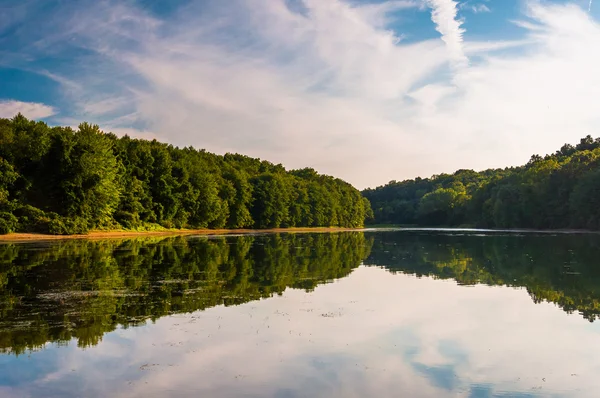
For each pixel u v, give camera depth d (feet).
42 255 120.26
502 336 48.70
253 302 64.34
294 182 509.35
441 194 597.11
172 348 43.09
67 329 48.93
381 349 43.70
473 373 37.73
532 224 380.58
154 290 71.77
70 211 217.15
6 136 200.64
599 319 56.44
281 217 437.58
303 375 36.68
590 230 321.93
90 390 33.45
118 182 251.80
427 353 42.78
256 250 155.02
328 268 106.11
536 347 45.06
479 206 490.49
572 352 43.52
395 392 33.63
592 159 345.31
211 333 48.21
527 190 376.27
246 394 32.89
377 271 101.60
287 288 76.69
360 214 643.86
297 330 49.96
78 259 112.06
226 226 378.32
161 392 33.12
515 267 108.37
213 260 117.29
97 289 71.92
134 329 49.34
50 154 210.79
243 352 42.14
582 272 98.63
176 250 145.89
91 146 216.95
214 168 380.99
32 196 214.48
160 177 287.89
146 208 278.87
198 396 32.48
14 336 46.34
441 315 58.18
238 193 384.06
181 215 308.60
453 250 161.68
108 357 40.47
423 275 94.94
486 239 233.55
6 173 191.21
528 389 34.71
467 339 47.50
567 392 34.24
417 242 214.69
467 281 86.89
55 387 34.01
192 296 67.56
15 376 36.06
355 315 57.41
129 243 177.47
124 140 281.33
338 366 38.86
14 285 74.64
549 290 76.84
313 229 482.28
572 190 339.98
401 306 63.41
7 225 188.55
